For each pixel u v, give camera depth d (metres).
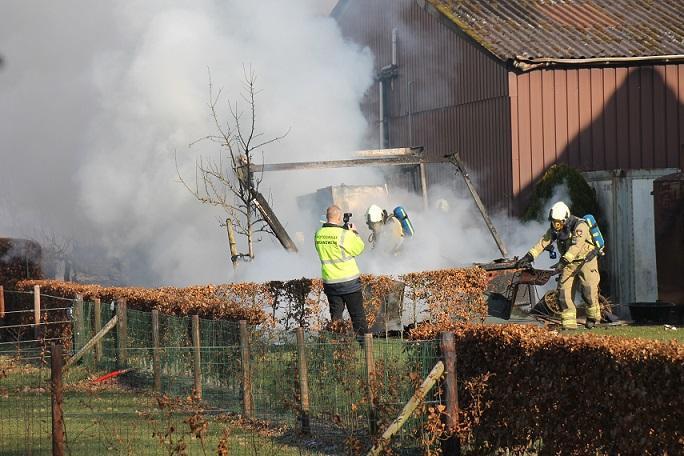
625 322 23.39
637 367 8.99
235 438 13.69
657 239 24.25
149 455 12.50
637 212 27.86
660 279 24.16
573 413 9.73
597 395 9.44
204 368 16.73
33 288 26.28
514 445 10.53
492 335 10.83
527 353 10.28
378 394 11.95
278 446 13.08
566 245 22.03
